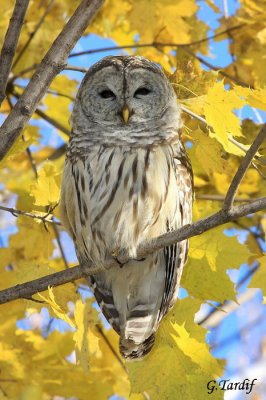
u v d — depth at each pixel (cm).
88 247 1110
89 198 1091
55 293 977
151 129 1113
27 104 908
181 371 974
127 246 1072
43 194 1009
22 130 905
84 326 936
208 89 925
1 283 1170
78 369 1168
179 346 973
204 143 980
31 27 1324
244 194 1300
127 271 1102
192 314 1010
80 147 1112
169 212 1088
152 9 1225
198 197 1250
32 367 1168
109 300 1126
